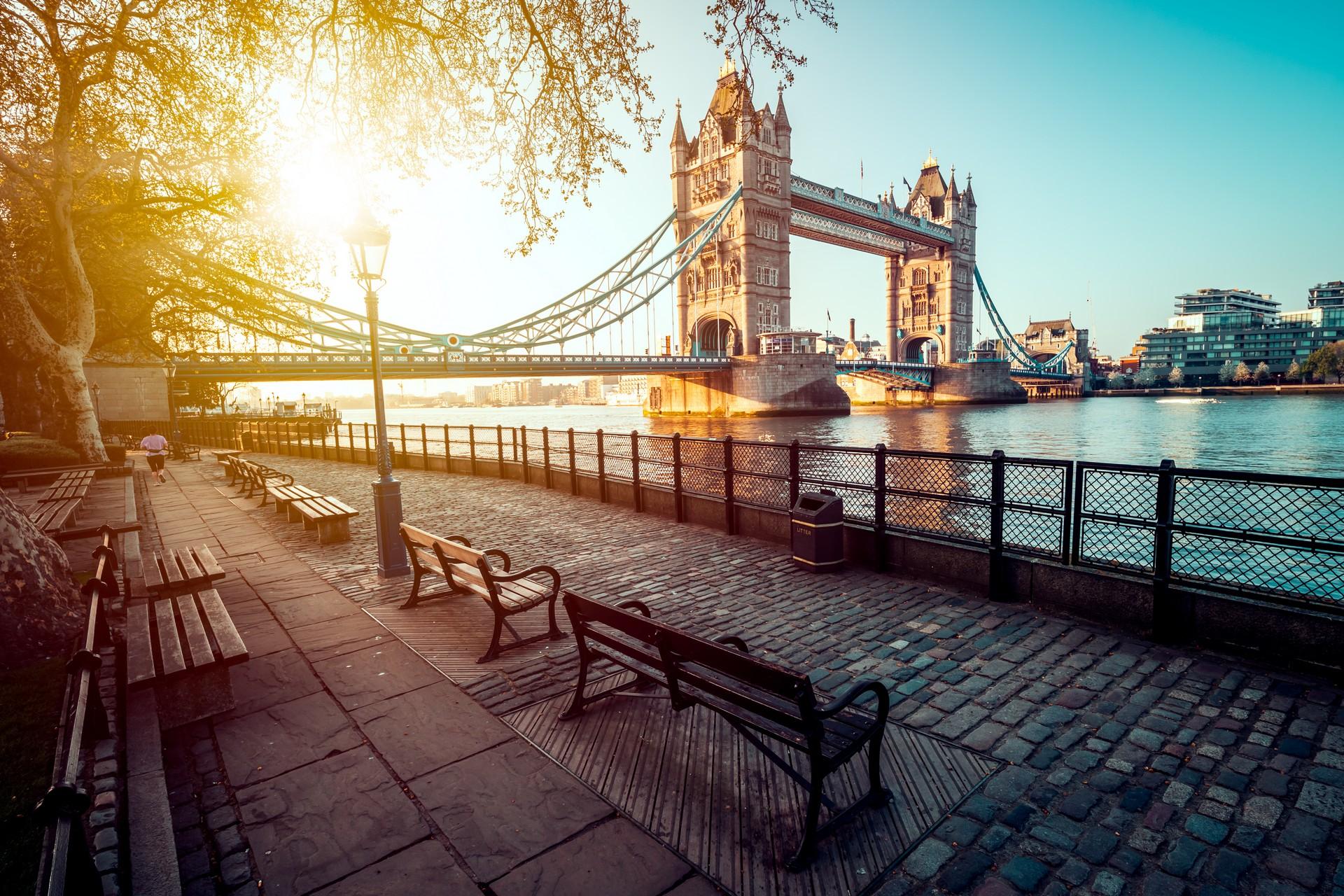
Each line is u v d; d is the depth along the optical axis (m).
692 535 9.19
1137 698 4.21
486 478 16.62
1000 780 3.41
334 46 6.45
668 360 95.75
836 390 105.81
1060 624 5.51
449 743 3.79
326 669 4.83
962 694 4.36
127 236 19.17
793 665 4.89
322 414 76.31
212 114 13.95
